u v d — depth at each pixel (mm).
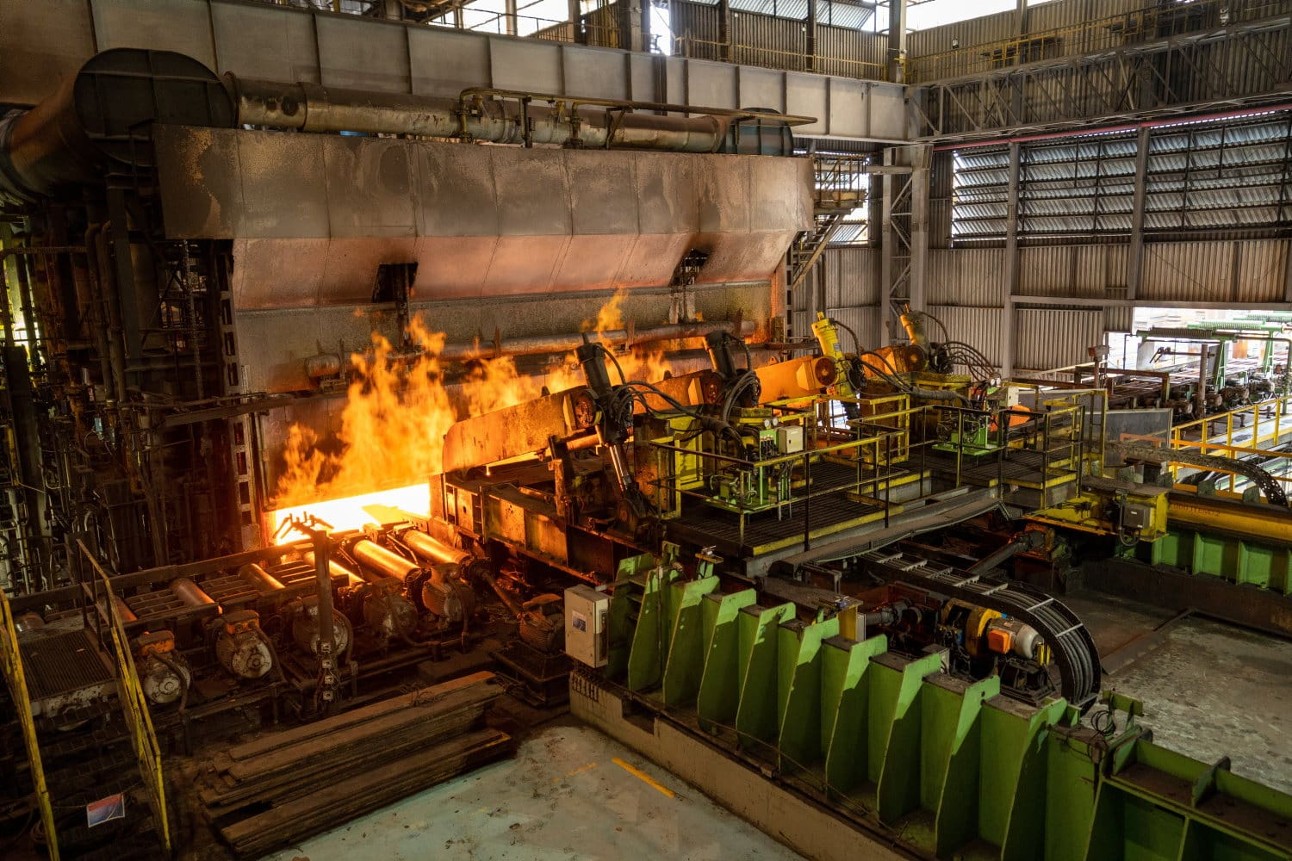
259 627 9180
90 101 10773
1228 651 9938
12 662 7273
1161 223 24688
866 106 26422
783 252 17688
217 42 15320
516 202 13586
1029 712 5777
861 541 9008
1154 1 23141
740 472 8812
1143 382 21281
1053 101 25500
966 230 29031
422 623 10758
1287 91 19922
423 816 7434
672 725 7914
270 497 12609
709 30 24406
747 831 7094
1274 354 24547
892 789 6309
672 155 15203
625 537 9562
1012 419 12398
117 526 11781
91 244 11477
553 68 19391
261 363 12469
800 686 6930
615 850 6902
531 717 9055
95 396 12430
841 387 11453
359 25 16766
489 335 14516
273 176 11562
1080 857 5684
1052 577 11812
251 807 7332
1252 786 4957
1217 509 10828
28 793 7270
